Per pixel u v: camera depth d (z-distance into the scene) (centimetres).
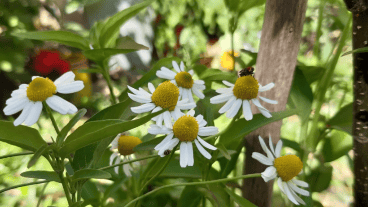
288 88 12
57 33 13
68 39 13
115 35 14
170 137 10
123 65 52
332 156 17
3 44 36
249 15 44
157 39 52
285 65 12
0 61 35
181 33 51
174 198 16
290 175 11
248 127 12
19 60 37
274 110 12
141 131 30
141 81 15
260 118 12
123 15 13
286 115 11
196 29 50
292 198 11
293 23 12
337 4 18
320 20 19
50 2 40
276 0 12
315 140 16
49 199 25
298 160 11
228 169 14
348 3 10
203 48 49
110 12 47
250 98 11
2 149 29
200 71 17
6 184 27
